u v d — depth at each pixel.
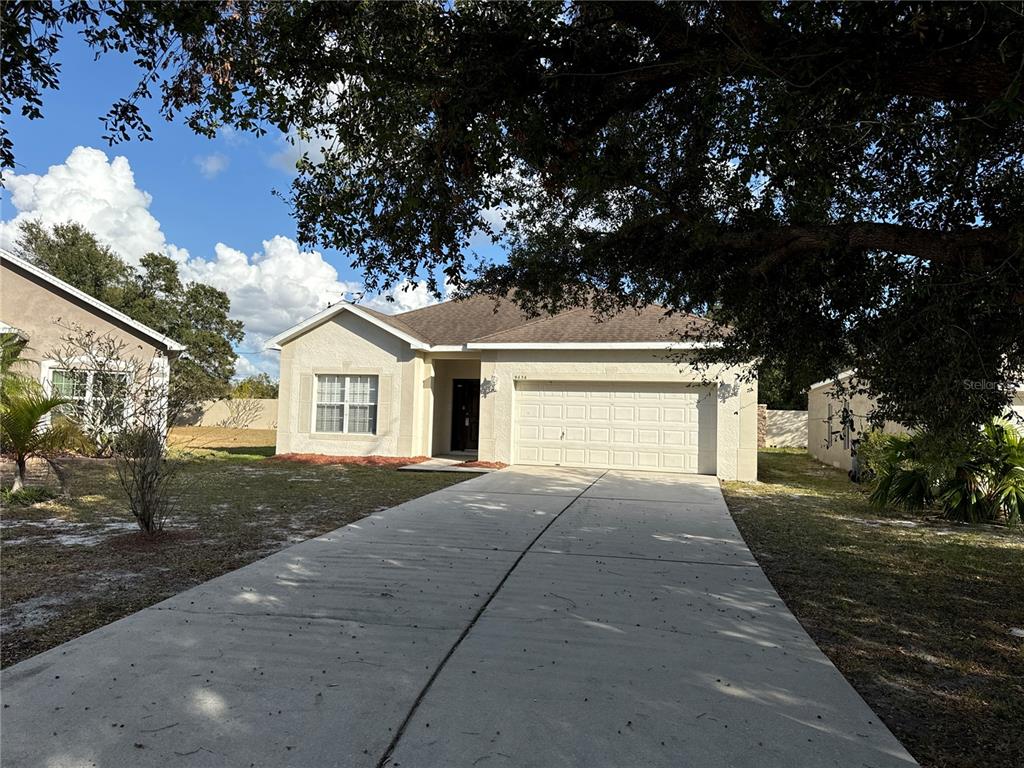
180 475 13.18
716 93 4.45
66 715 3.18
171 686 3.51
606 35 4.18
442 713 3.25
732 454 14.34
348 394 17.98
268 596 5.12
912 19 2.98
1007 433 9.48
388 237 5.08
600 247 5.78
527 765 2.80
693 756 2.89
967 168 4.45
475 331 18.78
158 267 36.84
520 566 6.21
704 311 6.39
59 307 16.59
